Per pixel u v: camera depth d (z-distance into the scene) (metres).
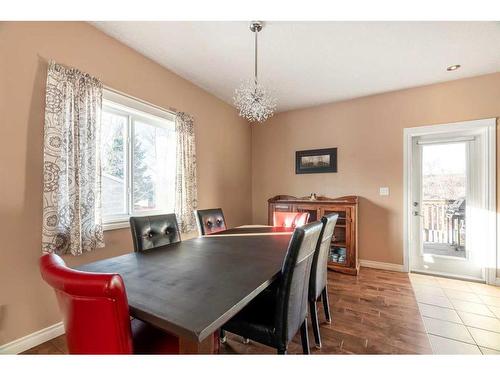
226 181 3.85
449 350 1.66
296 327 1.32
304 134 4.03
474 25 1.99
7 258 1.59
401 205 3.32
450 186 3.21
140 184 2.65
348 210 3.24
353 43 2.28
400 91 3.32
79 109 1.89
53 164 1.74
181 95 3.01
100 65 2.12
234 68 2.79
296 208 3.57
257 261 1.39
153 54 2.51
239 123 4.19
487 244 2.87
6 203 1.59
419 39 2.20
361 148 3.59
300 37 2.20
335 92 3.42
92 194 1.98
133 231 1.76
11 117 1.61
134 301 0.89
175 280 1.10
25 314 1.67
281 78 3.01
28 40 1.68
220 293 0.97
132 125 2.54
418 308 2.27
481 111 2.88
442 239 3.25
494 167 2.81
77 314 0.76
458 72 2.82
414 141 3.39
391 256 3.38
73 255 1.89
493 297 2.50
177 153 2.85
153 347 1.01
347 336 1.83
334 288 2.74
